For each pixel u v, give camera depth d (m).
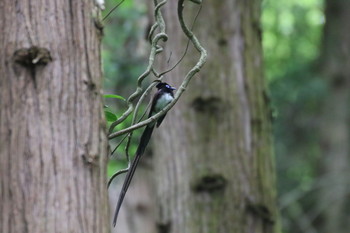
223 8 12.27
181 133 12.13
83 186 5.57
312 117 29.75
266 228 12.10
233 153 12.07
